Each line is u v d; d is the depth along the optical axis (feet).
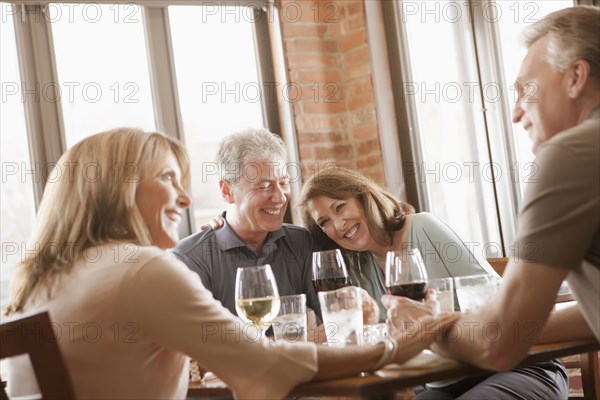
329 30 13.07
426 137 12.50
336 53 13.12
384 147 12.55
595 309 4.75
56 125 11.37
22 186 11.10
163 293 4.81
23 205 11.09
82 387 4.83
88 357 4.82
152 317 4.80
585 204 4.50
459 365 5.01
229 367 4.82
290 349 4.86
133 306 4.80
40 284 5.03
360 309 5.55
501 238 11.63
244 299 6.10
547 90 5.00
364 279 8.05
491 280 5.55
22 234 11.03
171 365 5.09
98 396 4.84
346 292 5.50
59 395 4.36
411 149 12.56
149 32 12.16
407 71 12.67
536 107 5.08
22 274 5.12
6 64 11.17
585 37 4.84
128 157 5.28
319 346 4.98
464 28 11.95
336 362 4.88
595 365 6.06
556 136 4.68
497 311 4.78
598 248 4.58
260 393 4.80
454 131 12.14
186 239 8.48
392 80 12.73
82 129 11.57
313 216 8.13
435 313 5.49
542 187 4.60
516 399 6.01
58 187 5.22
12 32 11.24
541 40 5.07
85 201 5.13
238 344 4.83
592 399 6.05
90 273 4.92
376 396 4.66
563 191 4.53
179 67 12.41
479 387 6.12
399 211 8.04
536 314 4.66
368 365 4.97
